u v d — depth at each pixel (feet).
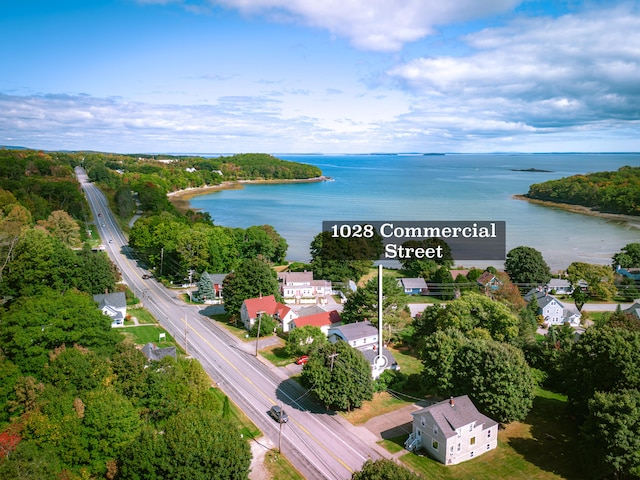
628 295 357.20
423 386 202.69
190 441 126.93
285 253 460.14
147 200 610.65
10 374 154.81
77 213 547.08
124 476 125.49
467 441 155.63
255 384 210.79
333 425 178.19
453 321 227.40
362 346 239.50
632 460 133.49
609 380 164.55
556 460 155.12
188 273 367.45
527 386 170.91
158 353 206.69
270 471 150.10
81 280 291.99
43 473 117.50
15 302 230.68
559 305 308.81
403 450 161.99
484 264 458.91
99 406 135.13
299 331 235.81
